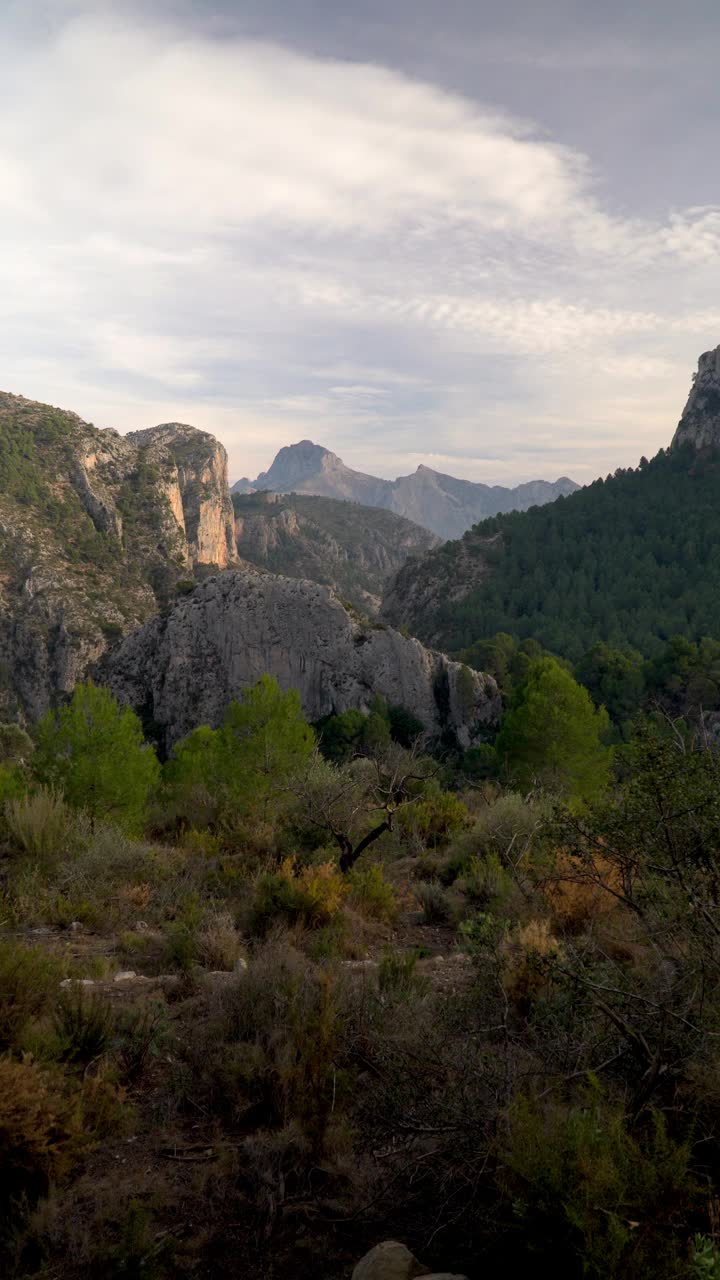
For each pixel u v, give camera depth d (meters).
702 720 3.95
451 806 14.64
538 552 182.25
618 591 154.00
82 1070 4.16
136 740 14.84
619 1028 3.20
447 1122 3.07
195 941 6.57
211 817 14.48
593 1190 2.37
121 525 165.38
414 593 191.25
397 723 79.19
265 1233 2.85
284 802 14.59
